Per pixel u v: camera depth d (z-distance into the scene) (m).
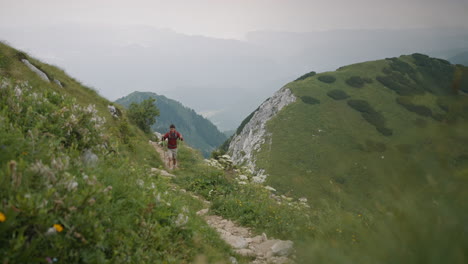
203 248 4.95
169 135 14.38
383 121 71.81
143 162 12.63
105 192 3.55
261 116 87.56
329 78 89.25
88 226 3.01
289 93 85.62
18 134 3.90
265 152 68.31
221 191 11.10
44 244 2.61
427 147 1.13
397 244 1.23
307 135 70.12
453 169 1.06
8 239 2.40
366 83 87.25
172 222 4.81
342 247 1.49
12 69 14.48
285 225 7.75
